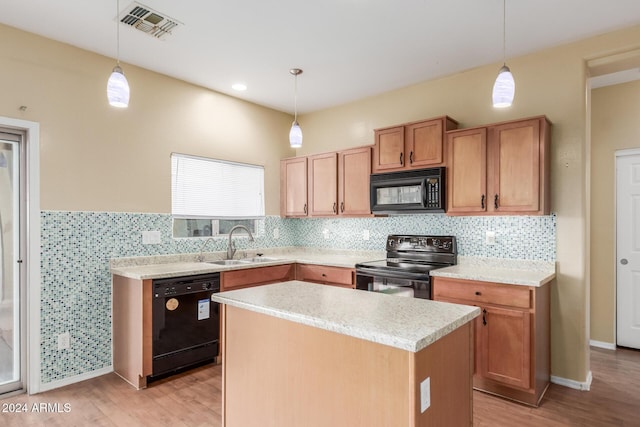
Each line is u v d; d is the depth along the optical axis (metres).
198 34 2.79
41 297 2.80
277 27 2.69
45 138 2.83
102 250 3.13
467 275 2.81
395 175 3.52
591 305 3.94
